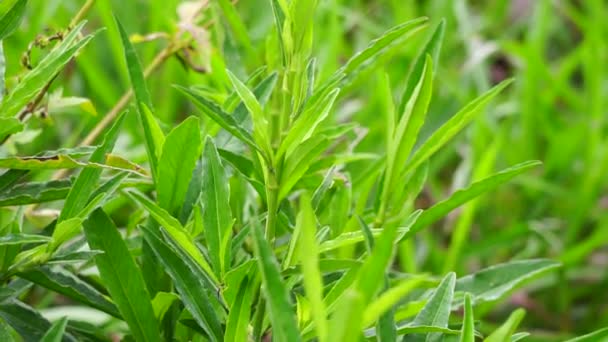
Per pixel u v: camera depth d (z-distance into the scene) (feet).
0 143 2.64
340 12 6.02
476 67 6.15
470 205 4.19
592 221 5.74
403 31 2.60
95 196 2.61
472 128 5.51
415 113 2.66
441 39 2.90
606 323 5.11
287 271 2.51
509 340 2.36
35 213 3.09
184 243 2.55
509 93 6.72
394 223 2.06
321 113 2.46
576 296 5.28
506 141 5.65
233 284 2.53
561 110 6.91
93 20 5.96
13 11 2.64
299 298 2.43
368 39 6.28
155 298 2.68
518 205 5.59
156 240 2.62
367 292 2.08
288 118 2.59
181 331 2.77
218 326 2.57
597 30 6.03
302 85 2.58
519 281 2.91
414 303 2.61
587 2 6.47
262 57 4.45
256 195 3.22
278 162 2.49
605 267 5.37
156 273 2.80
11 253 2.60
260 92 2.86
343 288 2.43
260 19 5.62
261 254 2.17
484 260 5.30
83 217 2.51
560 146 5.70
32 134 3.01
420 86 2.62
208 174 2.54
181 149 2.66
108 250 2.60
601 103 5.67
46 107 2.97
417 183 2.93
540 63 5.81
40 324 2.68
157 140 2.81
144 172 2.63
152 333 2.63
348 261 2.44
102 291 3.13
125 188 2.94
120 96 5.34
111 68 6.04
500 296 2.90
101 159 2.60
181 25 3.32
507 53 6.83
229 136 2.97
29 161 2.52
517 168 2.65
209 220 2.54
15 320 2.66
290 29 2.56
